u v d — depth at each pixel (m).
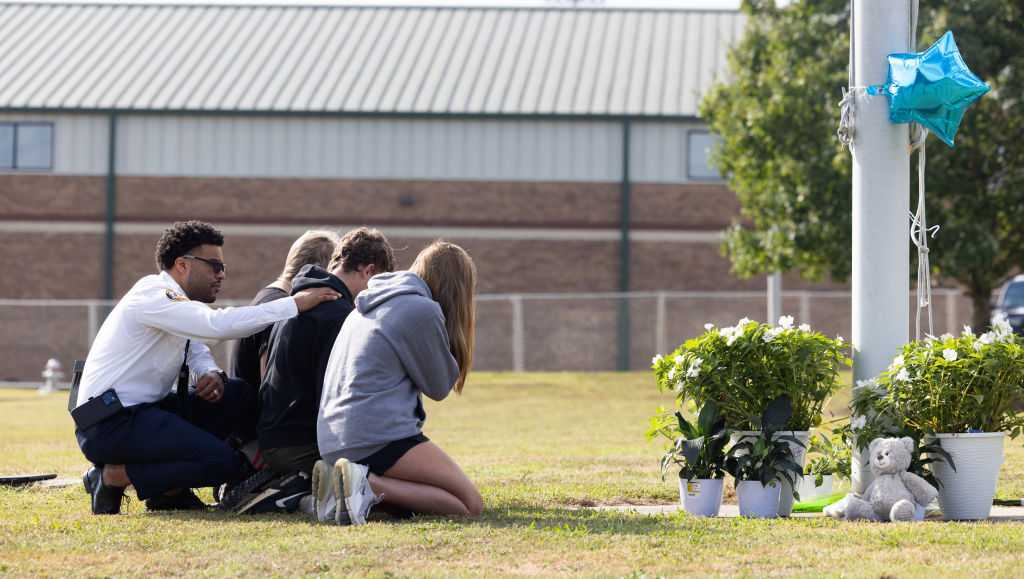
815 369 6.18
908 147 6.38
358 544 4.88
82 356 29.58
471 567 4.46
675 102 30.77
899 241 6.34
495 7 35.38
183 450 5.98
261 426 6.09
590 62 32.59
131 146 31.16
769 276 26.73
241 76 32.12
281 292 6.49
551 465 9.23
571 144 30.88
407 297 5.74
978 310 21.09
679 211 30.69
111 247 31.09
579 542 4.96
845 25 19.95
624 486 7.53
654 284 30.66
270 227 31.09
